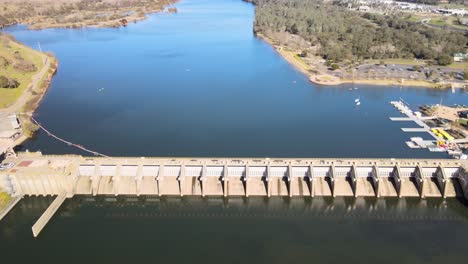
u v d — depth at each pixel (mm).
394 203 142000
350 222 133375
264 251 118812
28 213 134750
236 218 134625
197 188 143250
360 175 146000
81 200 141000
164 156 173750
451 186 144250
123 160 144125
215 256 116562
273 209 139625
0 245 119812
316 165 144750
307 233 127500
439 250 120000
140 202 141125
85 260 114062
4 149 145625
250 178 145500
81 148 179750
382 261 115188
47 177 137500
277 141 189625
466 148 182500
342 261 114875
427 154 178375
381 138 194250
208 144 185375
